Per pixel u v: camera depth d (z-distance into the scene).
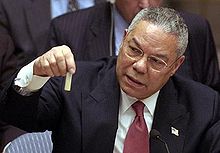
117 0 6.50
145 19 4.15
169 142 4.43
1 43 6.78
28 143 4.77
